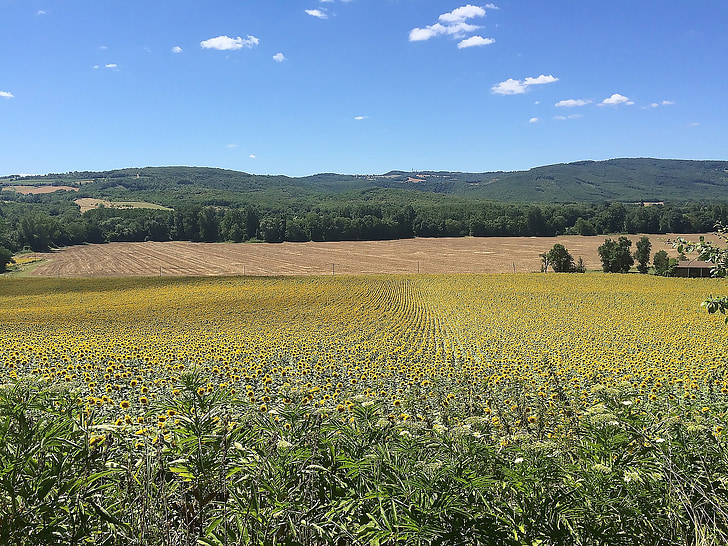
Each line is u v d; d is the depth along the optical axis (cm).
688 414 582
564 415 725
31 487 350
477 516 380
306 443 431
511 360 1712
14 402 396
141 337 2642
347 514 388
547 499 413
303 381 1020
